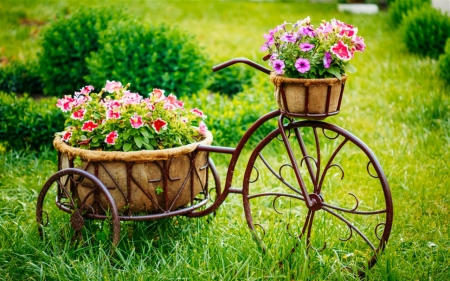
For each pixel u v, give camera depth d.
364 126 6.11
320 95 3.12
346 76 3.16
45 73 7.10
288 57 3.14
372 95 7.14
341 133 3.28
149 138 3.54
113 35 6.53
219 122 5.68
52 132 5.55
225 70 7.79
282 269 3.39
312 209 3.45
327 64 3.06
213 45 10.55
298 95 3.13
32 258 3.49
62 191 3.68
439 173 4.90
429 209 4.34
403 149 5.41
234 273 3.27
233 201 4.45
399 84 7.42
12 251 3.48
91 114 3.61
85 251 3.52
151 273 3.29
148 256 3.53
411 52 9.16
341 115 6.46
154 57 6.27
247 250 3.47
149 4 15.12
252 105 5.98
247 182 3.61
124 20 7.41
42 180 4.82
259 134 5.71
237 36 11.41
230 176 3.62
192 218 3.97
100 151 3.37
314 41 3.15
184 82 6.43
